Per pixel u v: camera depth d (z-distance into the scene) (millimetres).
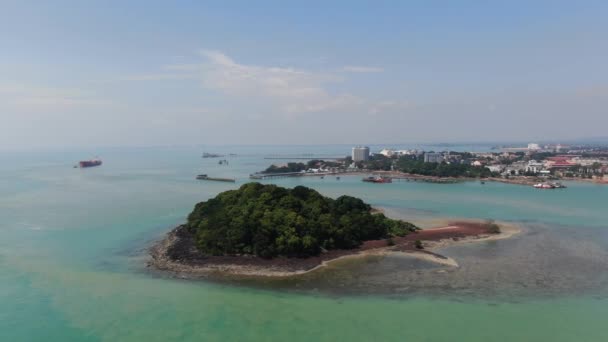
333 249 71375
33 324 44000
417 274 58719
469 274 58688
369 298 50094
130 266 63062
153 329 42562
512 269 60938
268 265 62281
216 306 48000
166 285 54688
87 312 46688
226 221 72500
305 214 76625
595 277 57406
